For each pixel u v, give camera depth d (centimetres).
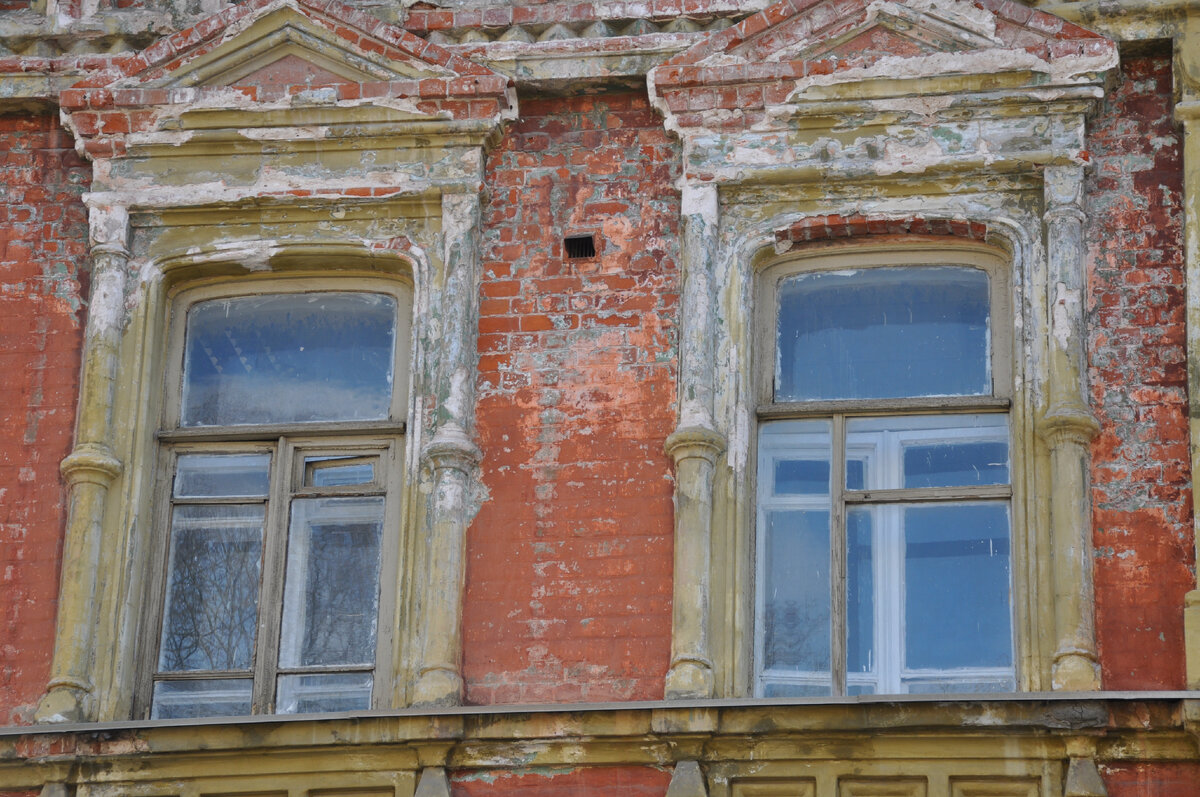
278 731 2356
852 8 2603
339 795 2352
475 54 2669
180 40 2688
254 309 2650
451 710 2325
